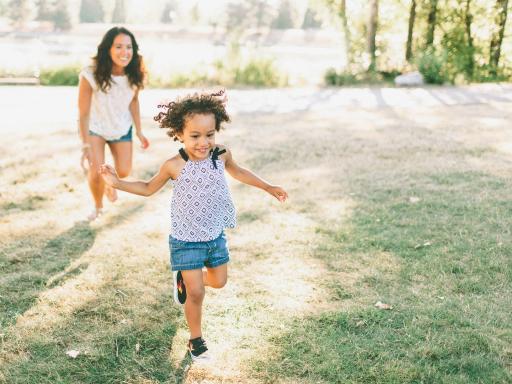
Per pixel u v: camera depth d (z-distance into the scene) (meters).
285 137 9.13
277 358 3.31
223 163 3.30
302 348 3.40
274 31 49.97
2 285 4.20
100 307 3.89
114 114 5.11
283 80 18.09
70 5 51.31
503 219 5.45
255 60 18.48
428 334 3.50
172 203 3.27
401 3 20.28
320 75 18.84
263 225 5.43
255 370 3.21
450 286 4.17
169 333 3.58
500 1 19.95
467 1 20.06
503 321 3.65
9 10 51.12
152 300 3.99
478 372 3.16
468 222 5.41
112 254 4.76
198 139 3.09
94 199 5.46
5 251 4.79
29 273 4.37
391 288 4.16
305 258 4.70
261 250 4.85
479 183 6.62
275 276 4.36
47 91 14.95
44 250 4.83
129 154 5.32
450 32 20.64
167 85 17.06
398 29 20.83
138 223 5.47
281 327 3.62
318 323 3.68
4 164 7.32
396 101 13.84
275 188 3.47
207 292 4.09
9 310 3.86
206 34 45.22
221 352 3.37
